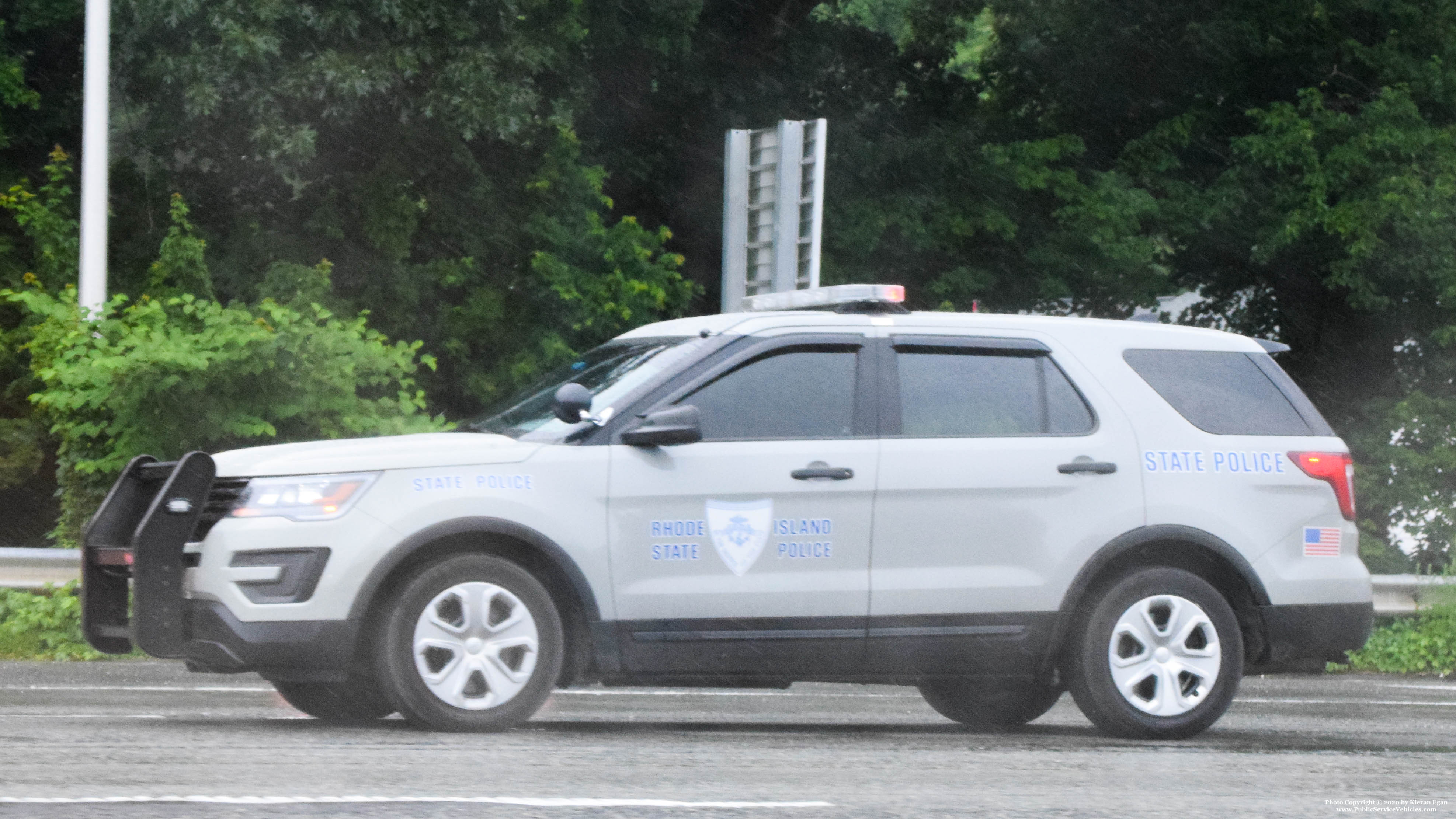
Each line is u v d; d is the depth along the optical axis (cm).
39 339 1673
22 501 2619
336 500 898
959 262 3147
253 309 2128
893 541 963
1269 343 1079
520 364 2592
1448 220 2870
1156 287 3142
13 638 1476
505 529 909
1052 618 981
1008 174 3088
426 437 953
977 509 976
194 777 718
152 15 2242
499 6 2406
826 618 951
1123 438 1011
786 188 2114
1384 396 3188
